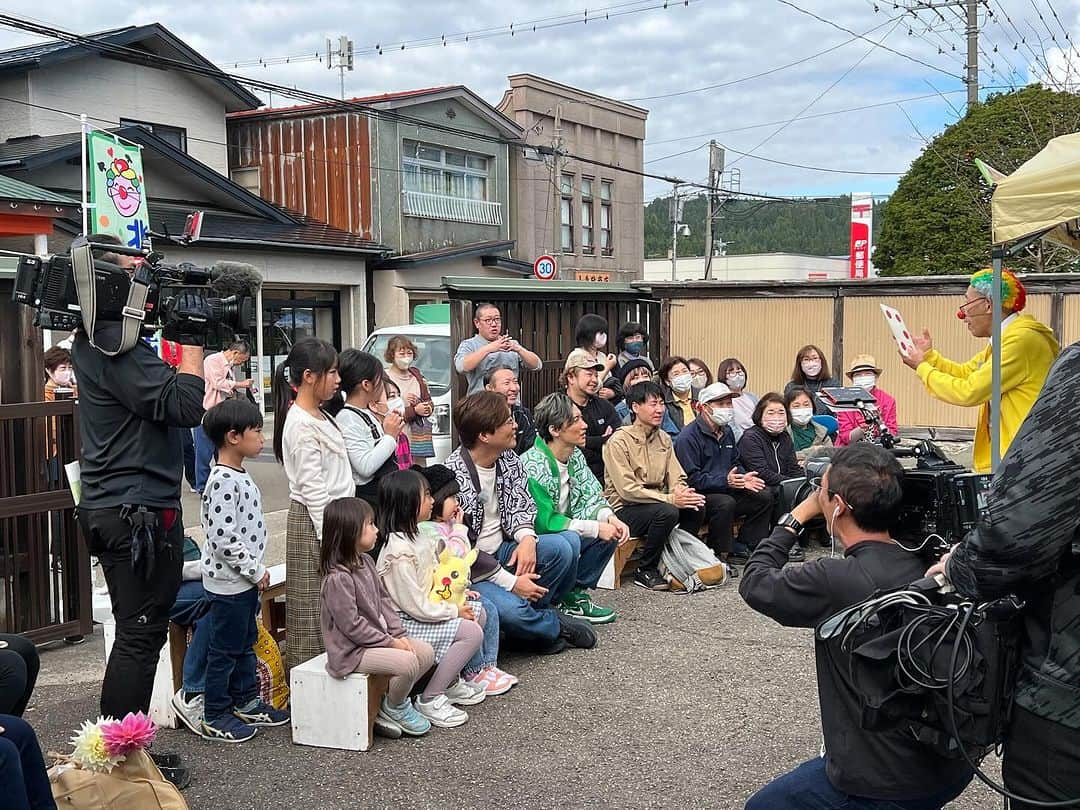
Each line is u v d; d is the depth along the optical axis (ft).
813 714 14.10
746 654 16.74
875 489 8.04
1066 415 6.18
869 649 7.01
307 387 14.16
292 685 13.17
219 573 12.85
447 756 12.79
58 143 46.50
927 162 55.16
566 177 82.43
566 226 82.84
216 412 12.88
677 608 19.51
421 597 13.76
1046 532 6.16
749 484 22.31
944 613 6.94
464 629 14.03
